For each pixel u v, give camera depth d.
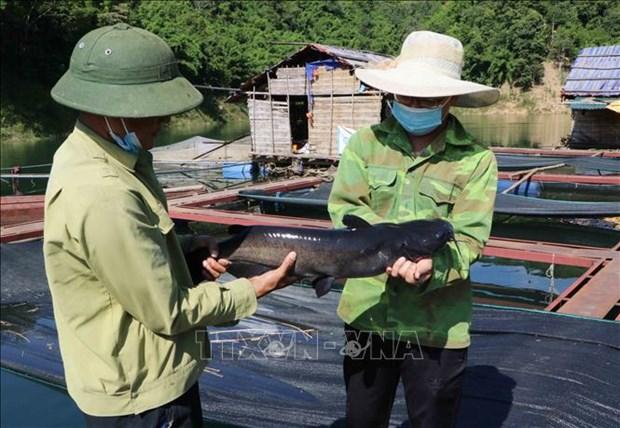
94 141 1.95
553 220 9.12
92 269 1.89
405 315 2.41
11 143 25.34
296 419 3.69
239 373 4.20
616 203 6.76
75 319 1.99
